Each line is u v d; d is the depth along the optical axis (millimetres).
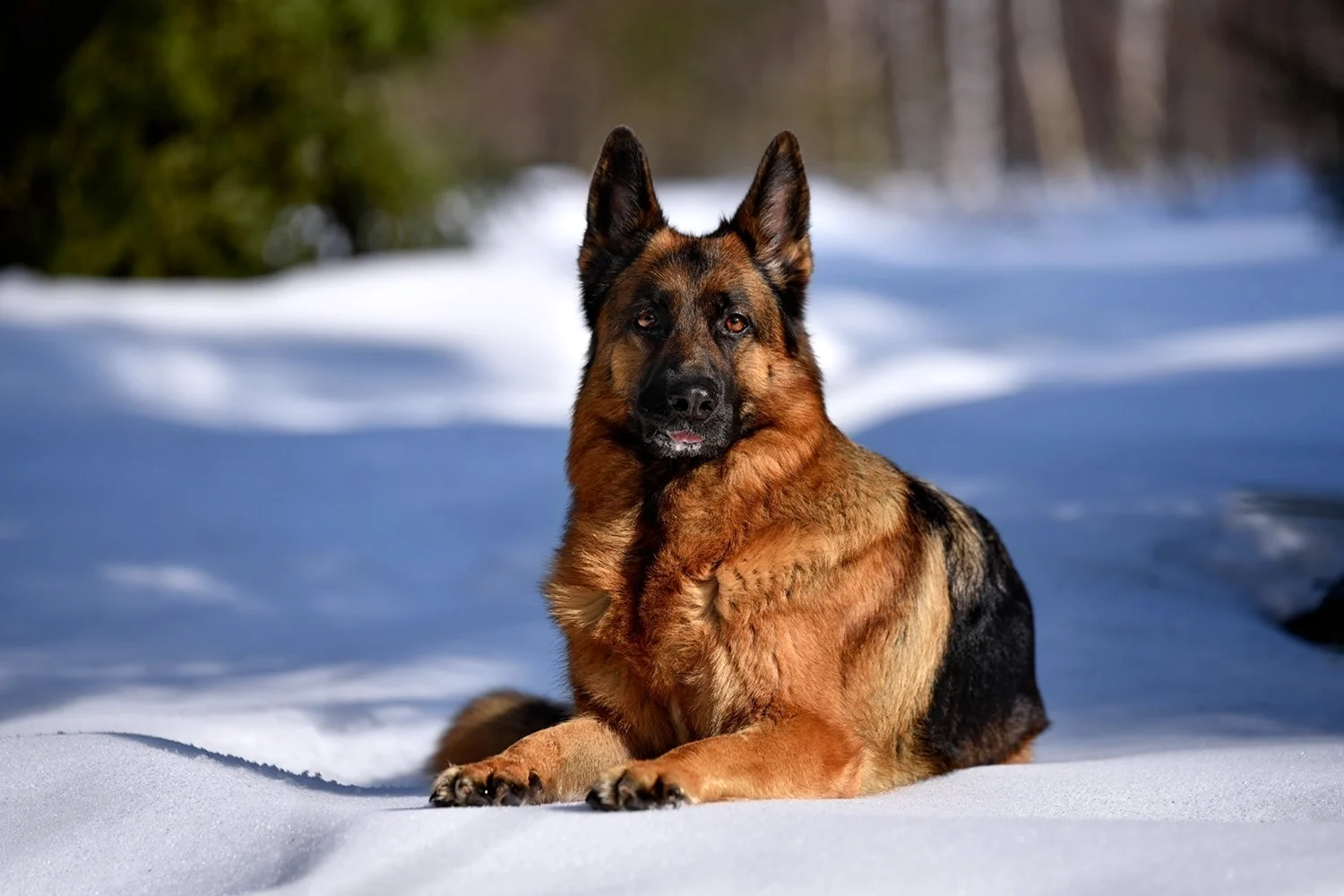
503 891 4000
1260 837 4152
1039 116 60562
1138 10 59281
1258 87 24297
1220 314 24031
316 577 11164
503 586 10953
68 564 11242
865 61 60562
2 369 19188
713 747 5156
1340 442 11711
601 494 5988
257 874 4359
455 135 33219
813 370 6250
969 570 6531
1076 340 22641
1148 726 6973
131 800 4941
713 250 6176
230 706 7672
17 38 25859
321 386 21172
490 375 22578
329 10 27156
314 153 28344
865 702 5805
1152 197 55531
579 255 6691
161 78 25781
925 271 33062
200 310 24062
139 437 16781
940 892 3855
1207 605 9102
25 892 4383
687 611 5641
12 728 7070
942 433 13398
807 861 4062
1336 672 7984
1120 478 11094
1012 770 5836
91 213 26922
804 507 5777
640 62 59906
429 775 6746
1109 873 3941
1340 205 27547
